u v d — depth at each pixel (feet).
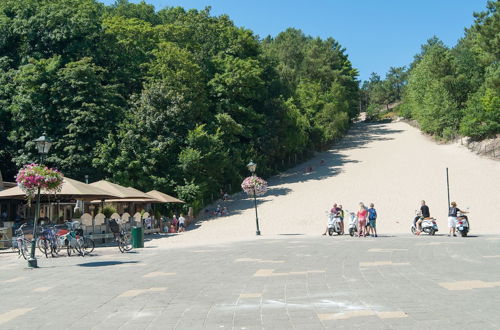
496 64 228.02
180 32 193.16
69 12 157.58
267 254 53.62
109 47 169.07
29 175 50.21
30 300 29.50
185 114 162.50
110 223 64.95
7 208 127.24
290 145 219.41
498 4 219.41
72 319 23.86
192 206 145.69
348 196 157.69
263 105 211.82
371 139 307.17
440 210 133.59
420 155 225.76
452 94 271.69
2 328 22.43
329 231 90.12
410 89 372.58
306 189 176.14
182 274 39.24
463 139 248.32
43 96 142.92
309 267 40.42
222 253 56.85
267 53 238.68
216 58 198.90
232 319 22.66
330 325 20.66
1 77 152.05
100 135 144.97
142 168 142.82
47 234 59.93
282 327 20.75
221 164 158.10
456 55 321.11
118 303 27.66
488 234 84.84
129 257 56.13
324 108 278.26
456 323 20.08
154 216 134.82
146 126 150.10
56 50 155.74
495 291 26.78
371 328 19.86
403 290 27.99
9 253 67.21
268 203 158.92
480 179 169.17
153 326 21.93
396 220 125.49
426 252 49.47
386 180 177.47
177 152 156.25
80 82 141.79
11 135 144.56
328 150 278.46
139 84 177.78
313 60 321.93
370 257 46.21
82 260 54.13
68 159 136.46
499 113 228.02
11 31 154.81
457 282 30.04
